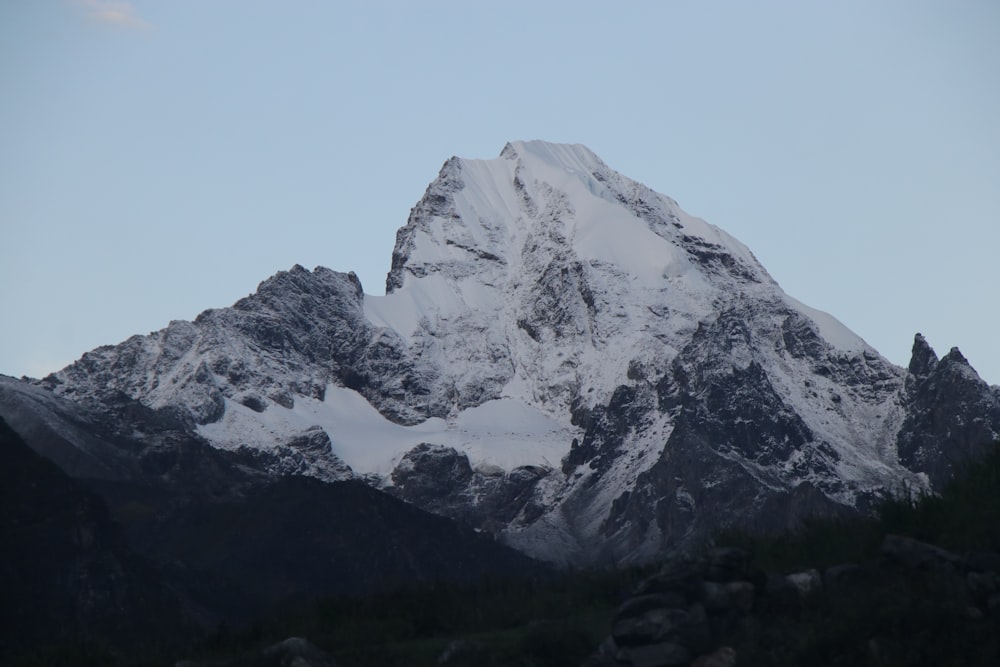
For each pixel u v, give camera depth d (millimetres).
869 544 163250
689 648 138250
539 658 147750
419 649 159125
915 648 134375
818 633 138625
